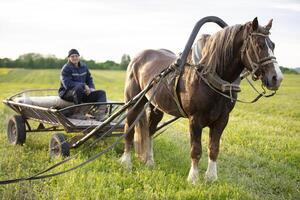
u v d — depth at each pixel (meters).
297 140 10.41
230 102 6.06
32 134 9.71
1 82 50.97
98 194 5.56
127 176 6.57
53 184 6.20
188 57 6.36
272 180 7.07
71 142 7.63
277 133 11.66
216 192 5.86
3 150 8.10
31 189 6.00
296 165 8.30
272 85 5.26
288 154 8.94
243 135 10.90
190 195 5.70
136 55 8.08
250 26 5.53
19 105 8.38
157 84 6.17
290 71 88.25
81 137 7.69
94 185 6.03
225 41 5.77
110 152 8.02
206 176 6.42
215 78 5.77
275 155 8.84
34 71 72.38
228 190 5.94
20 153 7.93
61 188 5.99
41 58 94.81
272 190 6.70
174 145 8.91
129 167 7.11
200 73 5.87
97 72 77.31
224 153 8.85
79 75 8.89
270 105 20.41
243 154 8.79
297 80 56.00
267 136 10.84
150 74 7.23
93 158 5.37
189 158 7.87
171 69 5.99
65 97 8.66
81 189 5.73
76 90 8.40
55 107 8.57
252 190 6.48
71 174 6.39
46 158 7.68
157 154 8.18
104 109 8.54
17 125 8.59
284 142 10.11
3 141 9.09
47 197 5.65
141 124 7.34
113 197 5.58
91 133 7.10
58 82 52.09
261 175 7.33
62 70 8.75
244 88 30.39
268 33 5.45
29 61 93.94
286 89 36.88
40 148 8.52
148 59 7.65
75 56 8.77
